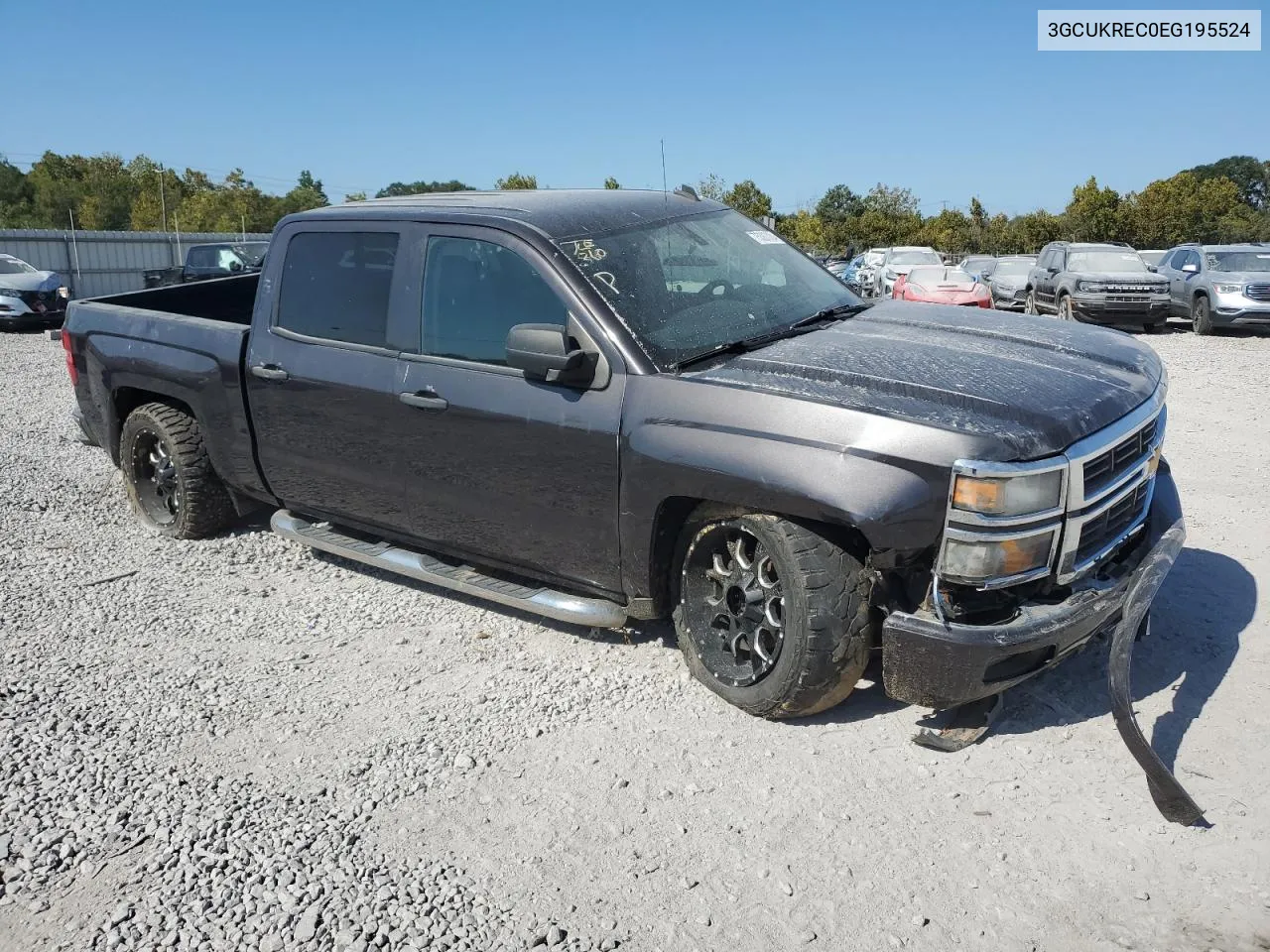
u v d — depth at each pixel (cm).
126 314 589
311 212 493
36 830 318
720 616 379
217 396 526
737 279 437
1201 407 930
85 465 793
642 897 279
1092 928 262
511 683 405
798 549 337
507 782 336
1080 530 328
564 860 296
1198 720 355
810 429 330
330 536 509
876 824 306
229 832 313
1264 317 1673
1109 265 1925
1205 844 291
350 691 405
